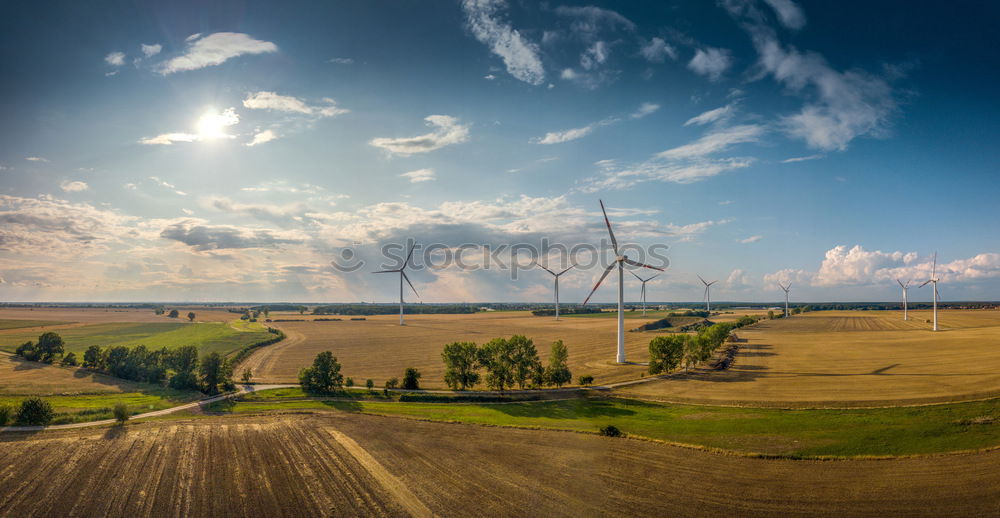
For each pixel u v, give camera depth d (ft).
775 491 135.95
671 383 301.84
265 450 172.86
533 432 194.18
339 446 177.37
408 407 249.14
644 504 127.75
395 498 133.28
